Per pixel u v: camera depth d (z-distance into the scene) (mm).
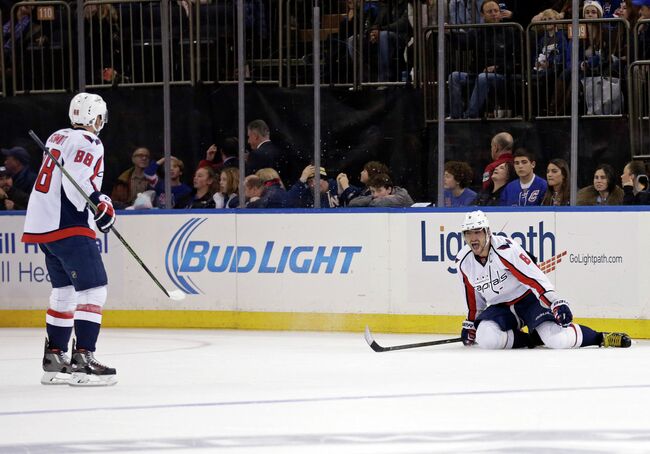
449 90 36156
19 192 37938
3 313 33125
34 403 17516
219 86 37188
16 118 38000
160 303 31766
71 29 37844
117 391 18906
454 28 36000
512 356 23422
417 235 29500
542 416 15312
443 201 31469
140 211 31938
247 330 30953
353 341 27719
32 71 38312
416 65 36406
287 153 36844
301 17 37844
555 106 35844
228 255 31203
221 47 37906
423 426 14547
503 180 35406
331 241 30281
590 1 36188
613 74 35781
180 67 38094
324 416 15539
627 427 14320
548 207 28562
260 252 30938
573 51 30438
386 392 18062
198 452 12977
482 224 24031
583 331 24828
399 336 29000
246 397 17750
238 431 14359
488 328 24812
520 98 36219
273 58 37938
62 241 20000
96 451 13164
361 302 30047
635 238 27859
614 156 35125
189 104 37312
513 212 28844
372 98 36594
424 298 29500
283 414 15797
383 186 35375
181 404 17047
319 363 22812
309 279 30500
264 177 36219
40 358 25000
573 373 20344
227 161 37125
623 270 27984
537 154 35656
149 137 37469
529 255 24391
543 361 22359
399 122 36438
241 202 33156
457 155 36156
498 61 36062
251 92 37000
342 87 36812
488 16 36344
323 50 37344
